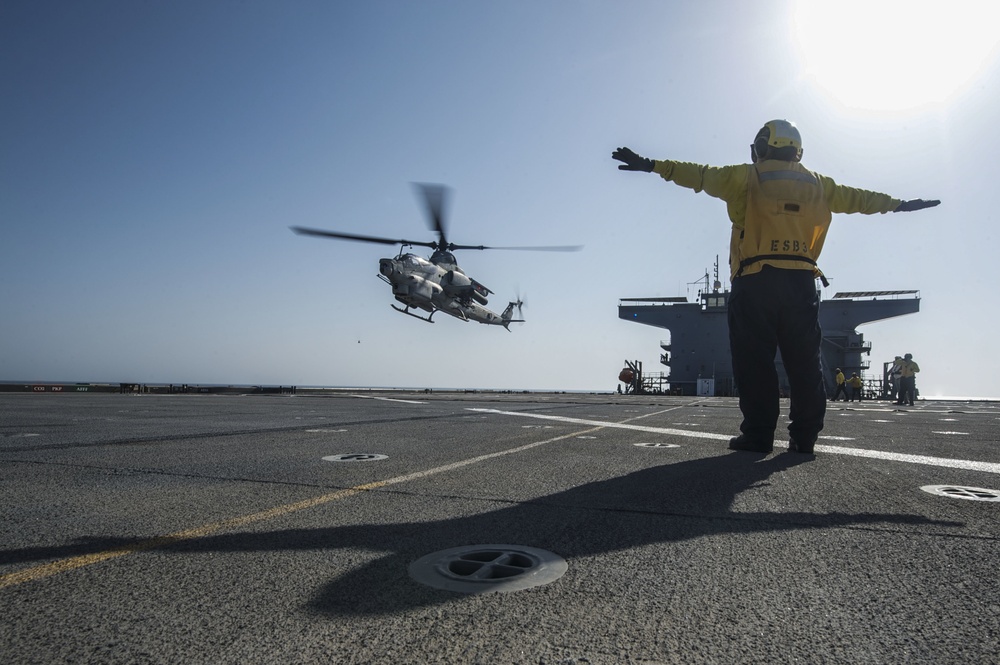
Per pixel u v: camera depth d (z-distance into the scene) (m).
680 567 2.13
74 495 3.41
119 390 38.22
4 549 2.33
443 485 3.72
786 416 11.10
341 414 11.71
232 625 1.62
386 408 14.53
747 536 2.55
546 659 1.43
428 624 1.63
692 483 3.83
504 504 3.16
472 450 5.61
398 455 5.22
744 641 1.55
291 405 16.50
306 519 2.82
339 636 1.56
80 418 10.34
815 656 1.47
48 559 2.20
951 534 2.60
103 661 1.43
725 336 40.44
